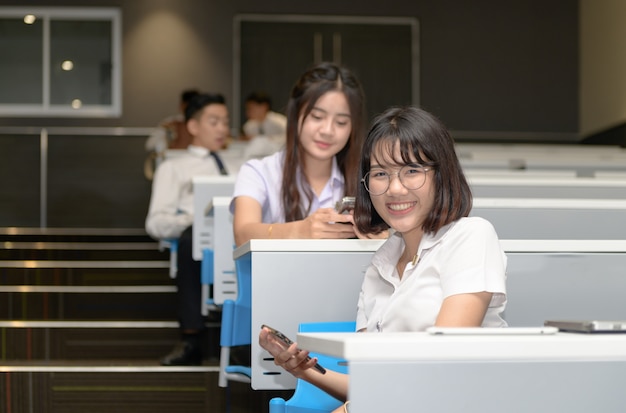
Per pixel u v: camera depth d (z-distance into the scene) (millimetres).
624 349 1035
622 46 7617
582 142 8703
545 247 1744
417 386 1009
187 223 3824
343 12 8578
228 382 3012
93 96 8359
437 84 8680
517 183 2822
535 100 8758
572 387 1038
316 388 1652
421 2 8672
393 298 1521
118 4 8391
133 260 4934
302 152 2316
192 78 8453
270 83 8531
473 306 1401
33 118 8234
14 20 8312
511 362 1027
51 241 5797
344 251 1830
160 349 3598
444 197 1499
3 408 3043
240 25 8531
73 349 3586
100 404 3049
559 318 1738
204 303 3139
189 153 4055
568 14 8797
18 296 4035
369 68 8641
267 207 2355
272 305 1816
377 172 1533
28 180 7391
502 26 8750
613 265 1754
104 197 7461
